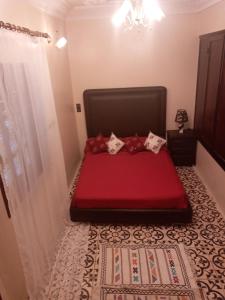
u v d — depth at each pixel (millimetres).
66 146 3809
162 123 4379
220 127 3047
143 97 4250
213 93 3277
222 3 2945
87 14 3873
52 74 3225
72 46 4098
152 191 2902
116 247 2625
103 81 4289
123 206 2848
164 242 2656
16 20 2158
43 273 2238
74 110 4438
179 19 3873
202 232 2764
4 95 1694
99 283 2236
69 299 2104
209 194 3457
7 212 1743
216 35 3113
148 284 2207
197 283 2188
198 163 4141
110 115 4387
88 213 2873
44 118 2443
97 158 3908
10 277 1808
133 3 2209
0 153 1618
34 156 2188
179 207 2797
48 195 2488
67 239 2764
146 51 4074
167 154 3961
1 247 1694
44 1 2727
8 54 1777
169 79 4211
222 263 2367
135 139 4121
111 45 4066
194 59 4070
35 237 2086
